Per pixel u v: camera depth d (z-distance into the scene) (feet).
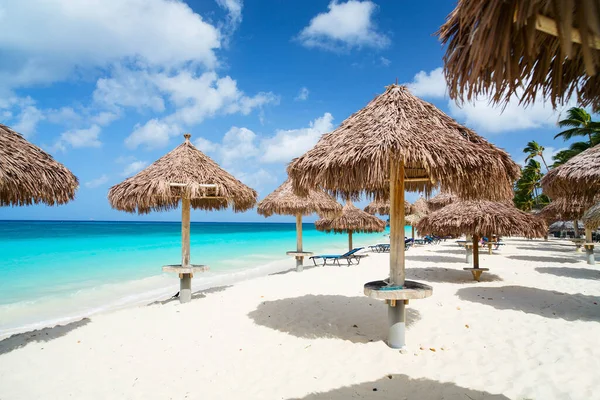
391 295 12.78
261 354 13.65
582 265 36.58
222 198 24.58
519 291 22.95
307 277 30.37
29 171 14.10
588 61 3.86
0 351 14.44
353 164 12.04
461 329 15.60
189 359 13.41
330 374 11.82
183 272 21.62
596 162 19.88
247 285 27.09
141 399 10.66
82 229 184.34
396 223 13.76
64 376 12.21
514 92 6.12
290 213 33.55
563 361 12.20
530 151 124.36
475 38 5.09
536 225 23.61
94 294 30.04
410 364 12.35
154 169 21.93
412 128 12.66
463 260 41.45
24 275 40.42
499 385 10.80
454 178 12.75
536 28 4.65
